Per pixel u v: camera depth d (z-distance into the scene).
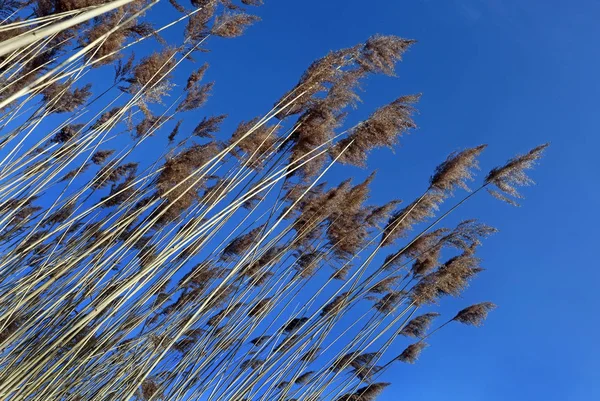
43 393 1.22
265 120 1.52
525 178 1.67
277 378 1.48
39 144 1.62
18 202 1.61
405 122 1.57
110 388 1.34
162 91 1.69
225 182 1.62
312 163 1.64
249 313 1.57
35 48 1.57
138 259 1.55
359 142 1.59
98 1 1.64
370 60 1.51
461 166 1.68
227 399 1.42
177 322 1.46
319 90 1.55
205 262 1.66
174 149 1.67
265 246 1.59
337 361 1.61
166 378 1.41
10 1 1.67
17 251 1.50
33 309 1.40
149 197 1.67
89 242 1.53
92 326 1.30
